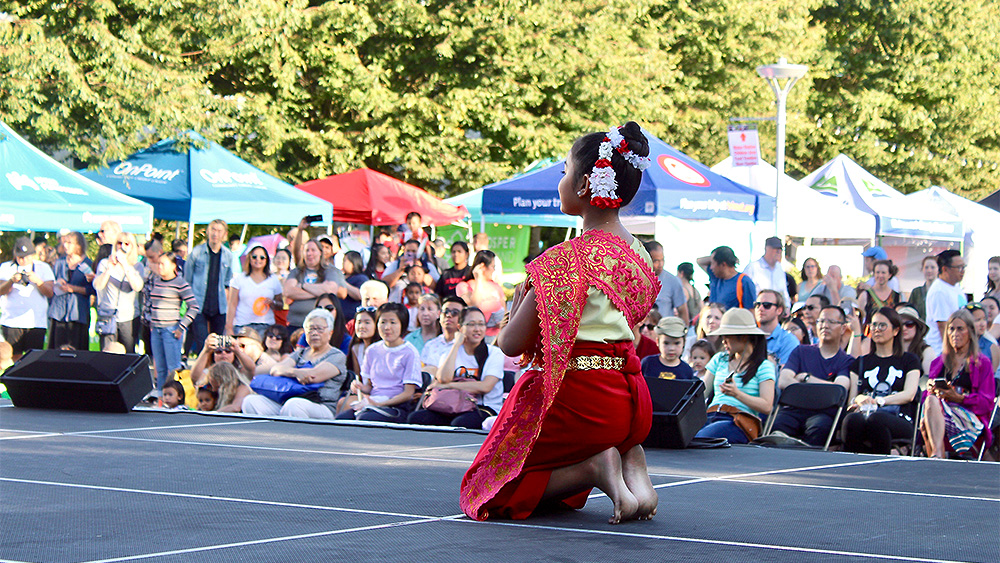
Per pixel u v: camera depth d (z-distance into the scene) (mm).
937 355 7785
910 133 32906
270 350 9172
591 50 23625
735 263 10438
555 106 24422
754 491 4074
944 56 32312
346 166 22969
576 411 3441
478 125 24234
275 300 11641
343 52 22953
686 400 5395
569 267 3439
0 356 10984
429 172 23359
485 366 7824
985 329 8617
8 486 3854
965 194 33812
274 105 22516
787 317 11336
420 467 4496
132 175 15781
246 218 16016
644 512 3463
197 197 15523
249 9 20000
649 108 24469
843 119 31266
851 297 11914
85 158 17719
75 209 13305
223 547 2932
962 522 3469
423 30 23141
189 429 5609
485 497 3430
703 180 13086
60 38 17453
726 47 28344
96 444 4957
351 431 5754
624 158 3521
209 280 12031
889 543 3137
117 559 2773
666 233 17188
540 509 3666
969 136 32969
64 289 12492
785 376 7984
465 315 7887
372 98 22578
